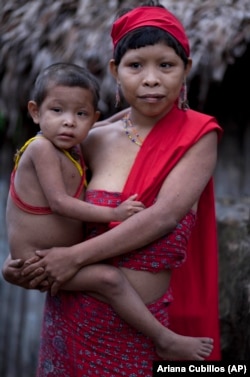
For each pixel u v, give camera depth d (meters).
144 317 2.47
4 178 5.37
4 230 5.33
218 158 4.60
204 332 2.84
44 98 2.53
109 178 2.60
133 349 2.54
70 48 4.52
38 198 2.55
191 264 2.86
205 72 4.16
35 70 4.65
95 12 4.70
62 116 2.51
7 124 5.25
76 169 2.60
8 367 5.16
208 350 2.58
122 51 2.56
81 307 2.55
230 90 4.55
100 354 2.55
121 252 2.46
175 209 2.48
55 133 2.51
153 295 2.57
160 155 2.55
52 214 2.55
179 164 2.55
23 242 2.57
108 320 2.52
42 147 2.51
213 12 4.33
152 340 2.53
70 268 2.47
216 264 2.84
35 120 2.62
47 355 2.69
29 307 5.17
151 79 2.48
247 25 4.19
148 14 2.54
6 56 4.86
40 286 2.55
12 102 4.98
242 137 4.57
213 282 2.83
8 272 2.60
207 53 4.12
